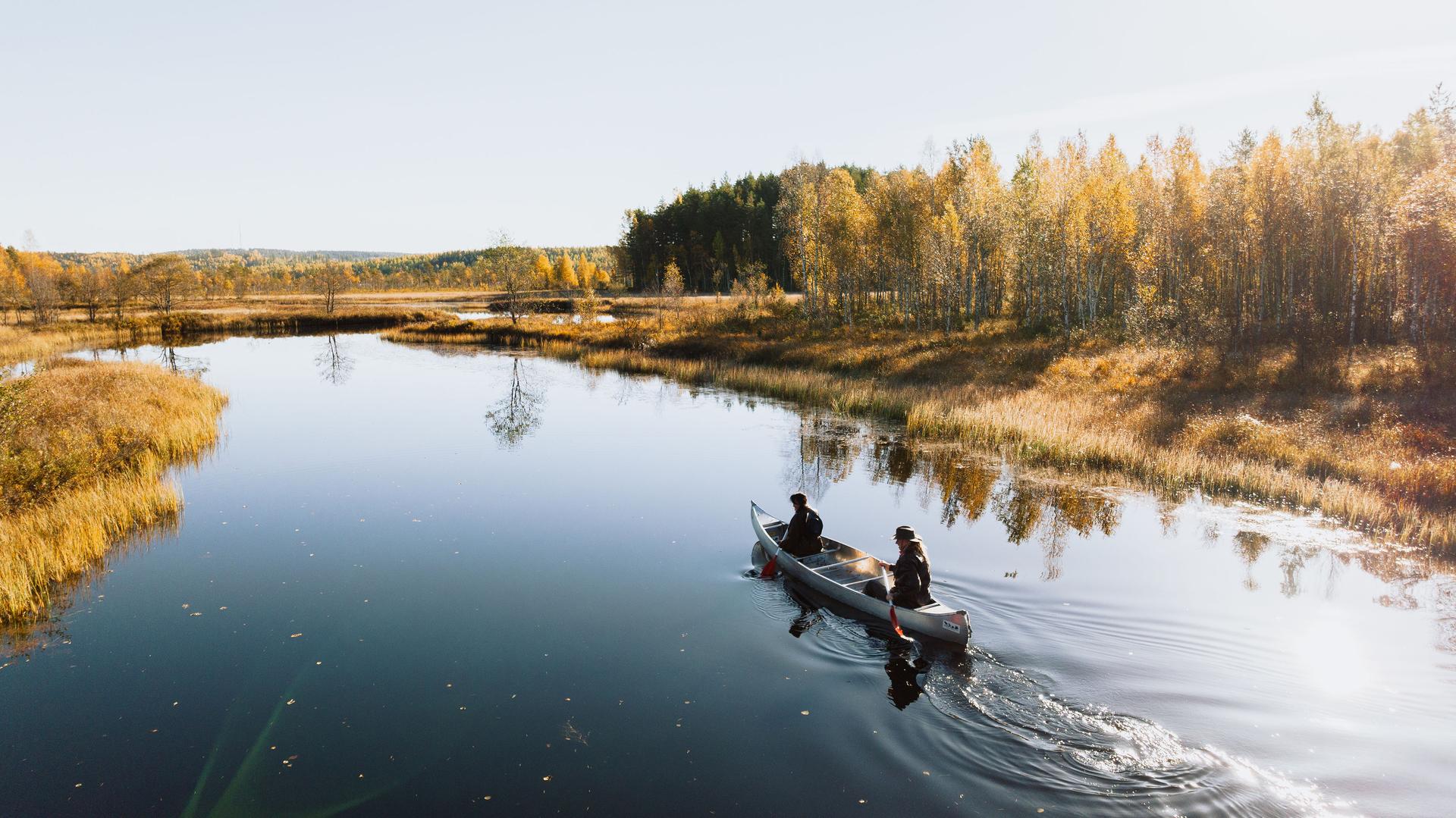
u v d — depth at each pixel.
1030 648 9.27
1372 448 18.23
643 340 48.56
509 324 64.31
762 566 12.77
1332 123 45.66
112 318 68.62
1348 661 8.89
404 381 37.25
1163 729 7.51
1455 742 7.16
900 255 52.41
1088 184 46.62
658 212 119.44
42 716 8.44
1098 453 19.47
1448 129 45.62
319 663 9.65
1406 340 33.75
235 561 13.27
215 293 121.81
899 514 15.37
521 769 7.38
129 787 7.16
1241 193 43.56
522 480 18.70
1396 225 34.97
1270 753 7.06
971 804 6.59
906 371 32.75
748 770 7.26
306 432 24.64
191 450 21.55
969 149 58.97
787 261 99.88
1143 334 37.16
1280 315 42.66
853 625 10.28
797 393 31.12
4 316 70.81
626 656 9.70
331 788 7.12
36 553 12.41
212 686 9.08
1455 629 9.79
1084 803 6.49
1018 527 14.43
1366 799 6.33
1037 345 37.75
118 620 10.95
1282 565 12.31
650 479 18.67
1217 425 20.66
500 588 11.99
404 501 16.91
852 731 7.82
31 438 17.55
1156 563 12.37
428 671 9.40
